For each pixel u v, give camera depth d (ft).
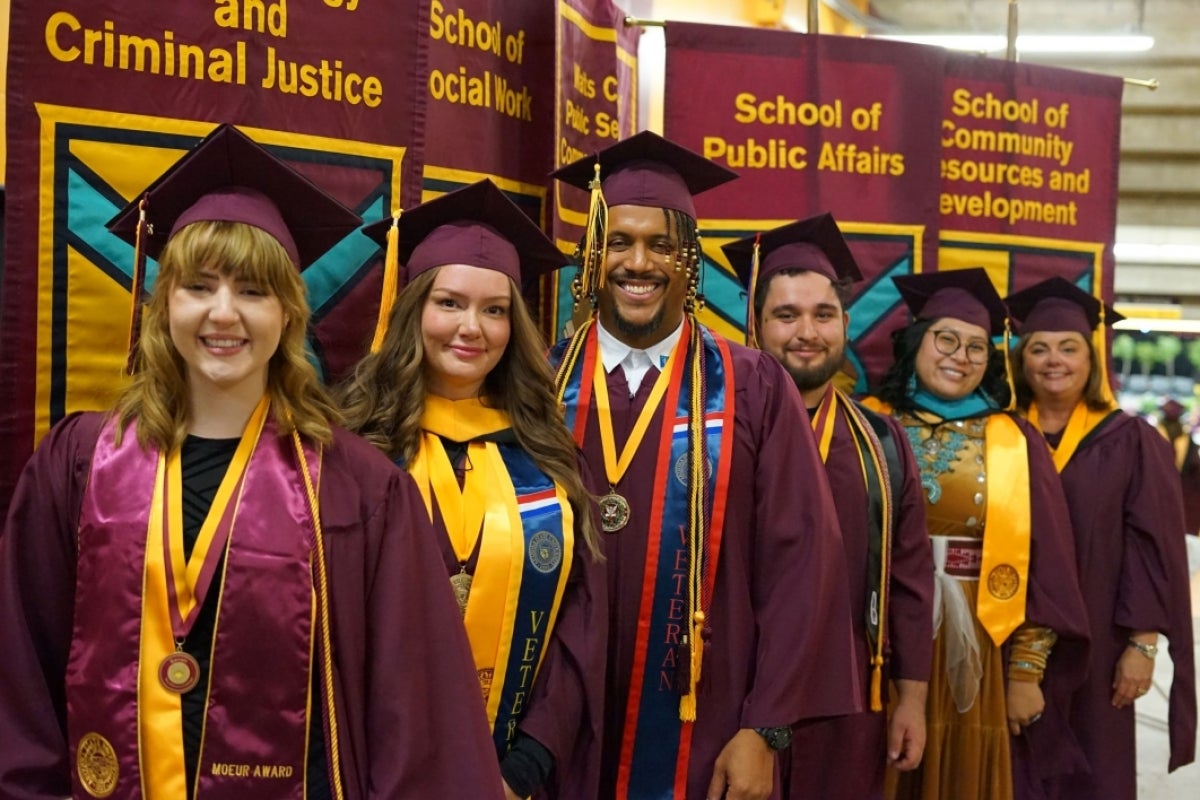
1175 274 27.73
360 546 5.24
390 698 5.14
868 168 12.13
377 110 8.17
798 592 6.97
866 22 20.95
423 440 6.44
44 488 5.20
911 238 12.26
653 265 7.24
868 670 8.68
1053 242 13.37
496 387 6.81
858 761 8.65
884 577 8.65
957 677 9.71
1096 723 10.72
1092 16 23.17
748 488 7.26
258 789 4.90
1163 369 23.57
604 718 7.10
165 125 7.39
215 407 5.25
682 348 7.48
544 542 6.37
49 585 5.16
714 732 7.06
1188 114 24.35
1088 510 10.80
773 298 8.80
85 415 5.44
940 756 9.75
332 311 8.17
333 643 5.14
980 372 10.29
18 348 7.01
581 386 7.36
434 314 6.38
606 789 7.12
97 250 7.22
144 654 4.89
